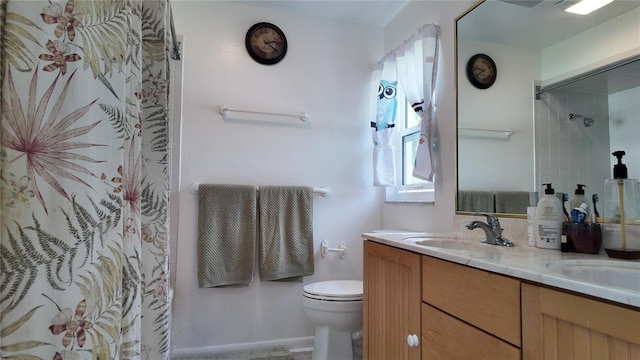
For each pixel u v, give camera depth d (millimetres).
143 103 946
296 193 2225
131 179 722
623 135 1056
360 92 2461
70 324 520
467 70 1688
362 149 2445
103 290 566
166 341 945
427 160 1837
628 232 1020
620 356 618
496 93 1527
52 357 502
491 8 1568
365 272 1653
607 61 1110
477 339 942
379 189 2469
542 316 764
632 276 898
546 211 1211
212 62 2174
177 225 2074
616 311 625
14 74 495
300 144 2314
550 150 1286
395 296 1372
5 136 486
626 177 1040
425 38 1896
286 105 2295
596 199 1117
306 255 2215
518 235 1389
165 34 996
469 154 1660
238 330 2135
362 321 1801
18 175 492
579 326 688
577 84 1200
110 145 596
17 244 488
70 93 541
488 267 913
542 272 784
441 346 1087
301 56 2346
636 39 1032
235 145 2189
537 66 1354
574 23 1223
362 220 2422
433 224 1902
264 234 2145
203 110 2145
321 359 1825
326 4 2250
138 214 738
